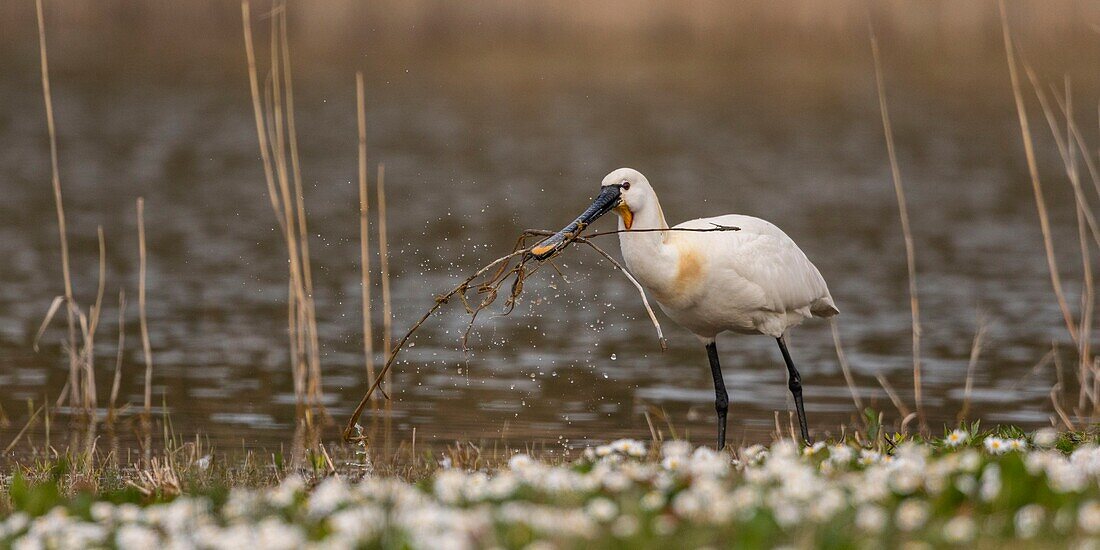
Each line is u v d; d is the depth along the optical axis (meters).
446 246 20.70
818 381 14.52
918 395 12.92
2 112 31.17
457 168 26.52
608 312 17.62
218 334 16.11
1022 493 6.19
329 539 5.88
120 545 6.16
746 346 16.06
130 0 41.88
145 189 24.62
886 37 38.22
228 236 21.30
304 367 13.23
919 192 25.12
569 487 6.54
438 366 14.90
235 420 12.77
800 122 31.78
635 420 12.78
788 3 38.72
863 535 5.66
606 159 27.58
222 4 41.06
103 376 14.46
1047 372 14.76
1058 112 32.00
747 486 6.54
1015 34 36.62
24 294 17.72
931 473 6.58
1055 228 22.44
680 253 10.17
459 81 35.66
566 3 38.62
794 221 22.69
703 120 31.84
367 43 38.47
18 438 11.97
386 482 7.25
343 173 26.17
